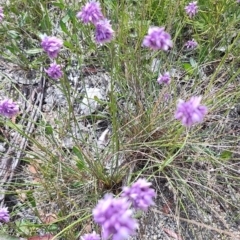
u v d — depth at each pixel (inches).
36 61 20.9
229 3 20.0
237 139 17.0
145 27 18.2
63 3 21.4
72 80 20.4
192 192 16.2
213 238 15.3
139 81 17.9
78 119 18.9
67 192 16.3
